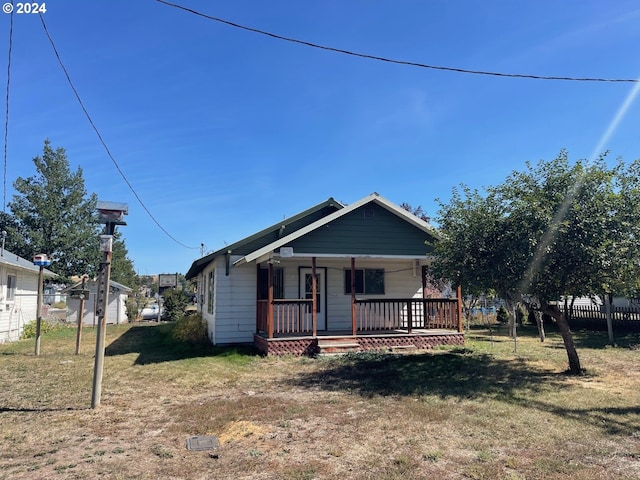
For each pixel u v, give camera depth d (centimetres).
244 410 710
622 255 812
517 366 1055
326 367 1092
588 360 1126
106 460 500
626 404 714
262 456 510
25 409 731
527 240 841
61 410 725
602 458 491
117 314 3244
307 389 866
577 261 852
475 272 956
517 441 548
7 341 1727
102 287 760
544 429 592
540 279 905
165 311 3300
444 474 452
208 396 824
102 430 618
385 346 1338
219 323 1452
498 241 924
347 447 536
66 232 3403
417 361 1132
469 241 963
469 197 1004
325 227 1320
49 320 2488
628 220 821
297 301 1327
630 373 964
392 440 557
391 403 743
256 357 1235
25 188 3428
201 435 593
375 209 1365
